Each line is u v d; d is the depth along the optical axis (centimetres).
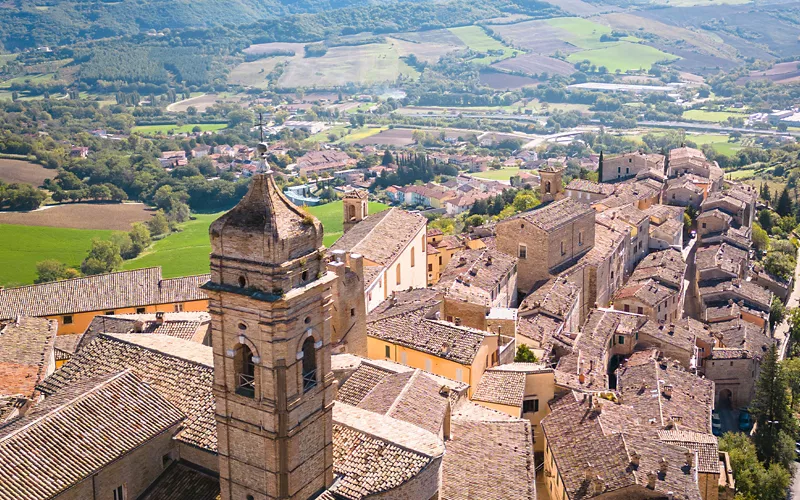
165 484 5628
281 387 4862
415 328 8981
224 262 4844
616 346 12156
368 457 5553
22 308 11512
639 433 8450
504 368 8856
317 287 4934
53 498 4950
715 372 12656
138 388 5844
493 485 6506
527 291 13088
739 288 15288
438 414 6588
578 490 7469
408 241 11688
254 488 5088
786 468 11112
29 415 5588
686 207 18862
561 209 13625
